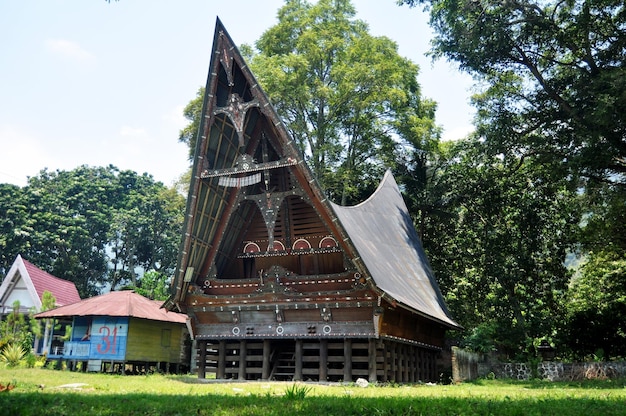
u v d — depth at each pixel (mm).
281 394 10898
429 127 40406
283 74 36875
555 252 36312
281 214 21281
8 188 60656
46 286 40062
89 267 64062
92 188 67688
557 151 31219
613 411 8477
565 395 11969
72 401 8602
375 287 17969
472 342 30969
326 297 18906
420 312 20312
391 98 37406
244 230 22328
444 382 27812
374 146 42531
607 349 31312
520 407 8523
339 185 42375
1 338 26625
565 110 29906
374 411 7957
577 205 34375
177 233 65125
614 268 35500
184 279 20156
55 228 60812
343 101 38750
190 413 7840
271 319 19781
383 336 18688
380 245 23859
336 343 19531
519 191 37250
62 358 27016
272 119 18953
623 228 31438
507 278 35500
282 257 21844
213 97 19312
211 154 20203
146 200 65500
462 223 40531
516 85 35062
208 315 20641
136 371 28938
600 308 34594
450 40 31750
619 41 27750
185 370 31438
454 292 39469
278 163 18938
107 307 27531
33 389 11430
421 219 41625
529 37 31156
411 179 42375
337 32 41062
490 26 29641
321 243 20875
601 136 26531
